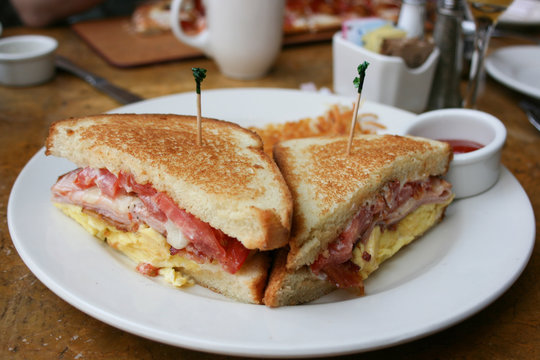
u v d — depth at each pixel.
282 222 0.31
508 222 0.36
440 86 0.56
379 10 0.81
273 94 0.50
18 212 0.35
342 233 0.34
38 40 0.60
